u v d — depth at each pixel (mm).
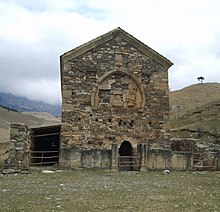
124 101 26875
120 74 27203
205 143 27938
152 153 23531
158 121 27156
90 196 11945
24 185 14938
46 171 21234
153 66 27828
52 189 13688
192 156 24344
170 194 12664
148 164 23359
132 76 27203
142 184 15633
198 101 69812
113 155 22922
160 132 27031
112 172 21828
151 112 27156
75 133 25453
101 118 26172
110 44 27297
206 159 25391
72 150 22844
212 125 44906
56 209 9664
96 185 15047
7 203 10531
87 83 26391
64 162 22688
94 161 22828
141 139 26594
